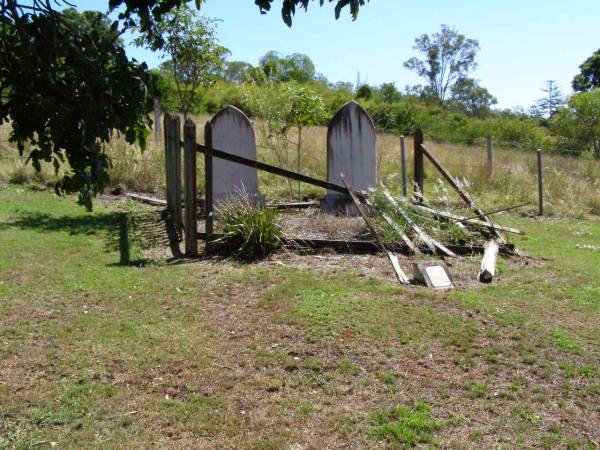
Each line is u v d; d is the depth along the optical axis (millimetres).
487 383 4691
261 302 6406
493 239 8922
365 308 6219
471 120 40594
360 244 8734
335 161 11070
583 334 5645
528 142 32562
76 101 2621
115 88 2566
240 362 4996
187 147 8328
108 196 12977
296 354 5172
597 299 6750
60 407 4215
